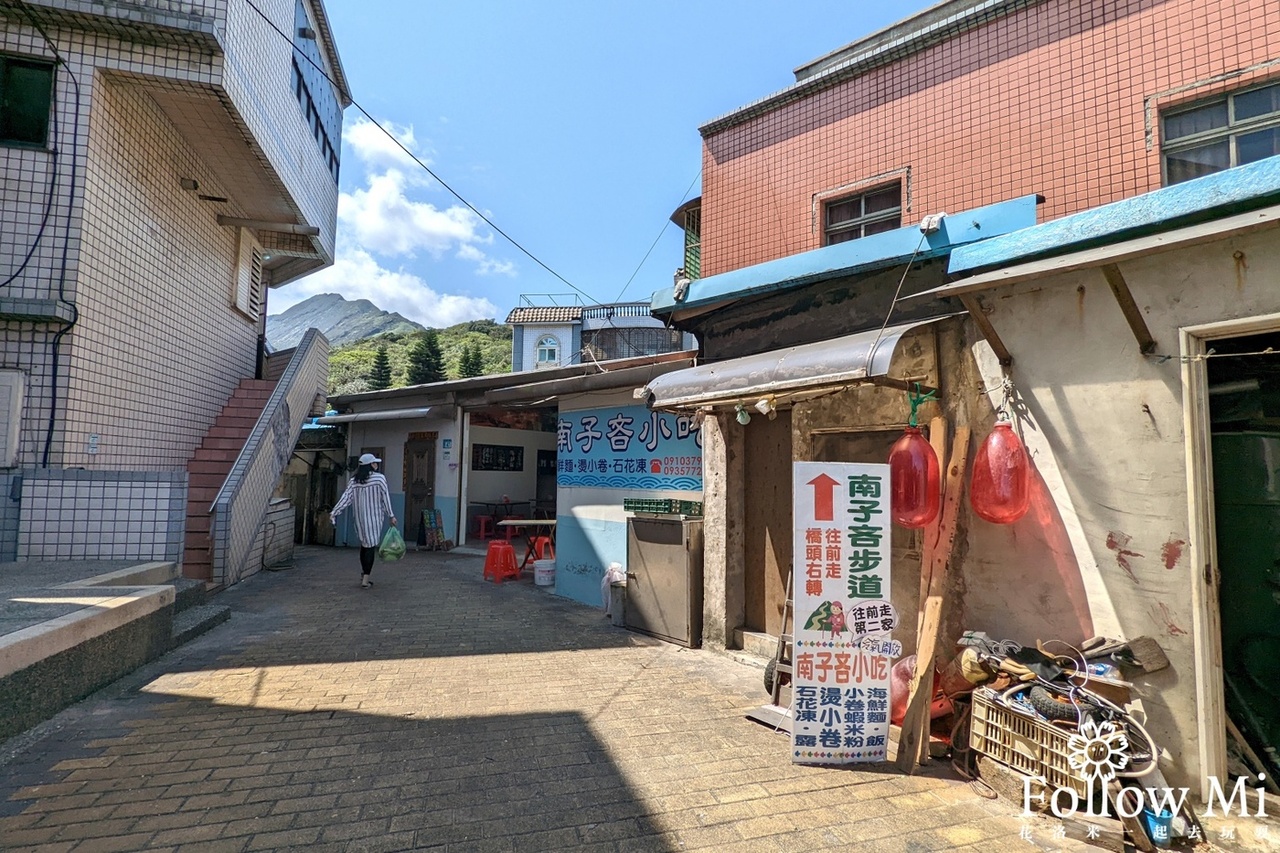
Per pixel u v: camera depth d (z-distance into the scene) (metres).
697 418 6.74
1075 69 5.24
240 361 12.60
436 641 6.46
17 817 3.05
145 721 4.24
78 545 6.80
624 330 31.92
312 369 13.43
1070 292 3.91
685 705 4.79
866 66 6.51
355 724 4.29
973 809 3.39
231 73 8.09
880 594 4.08
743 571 6.44
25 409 6.91
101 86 7.47
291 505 12.62
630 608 7.14
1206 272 3.38
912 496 4.17
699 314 7.04
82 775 3.49
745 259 7.47
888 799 3.48
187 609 6.91
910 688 4.29
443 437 14.68
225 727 4.18
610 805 3.33
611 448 8.38
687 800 3.41
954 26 5.90
